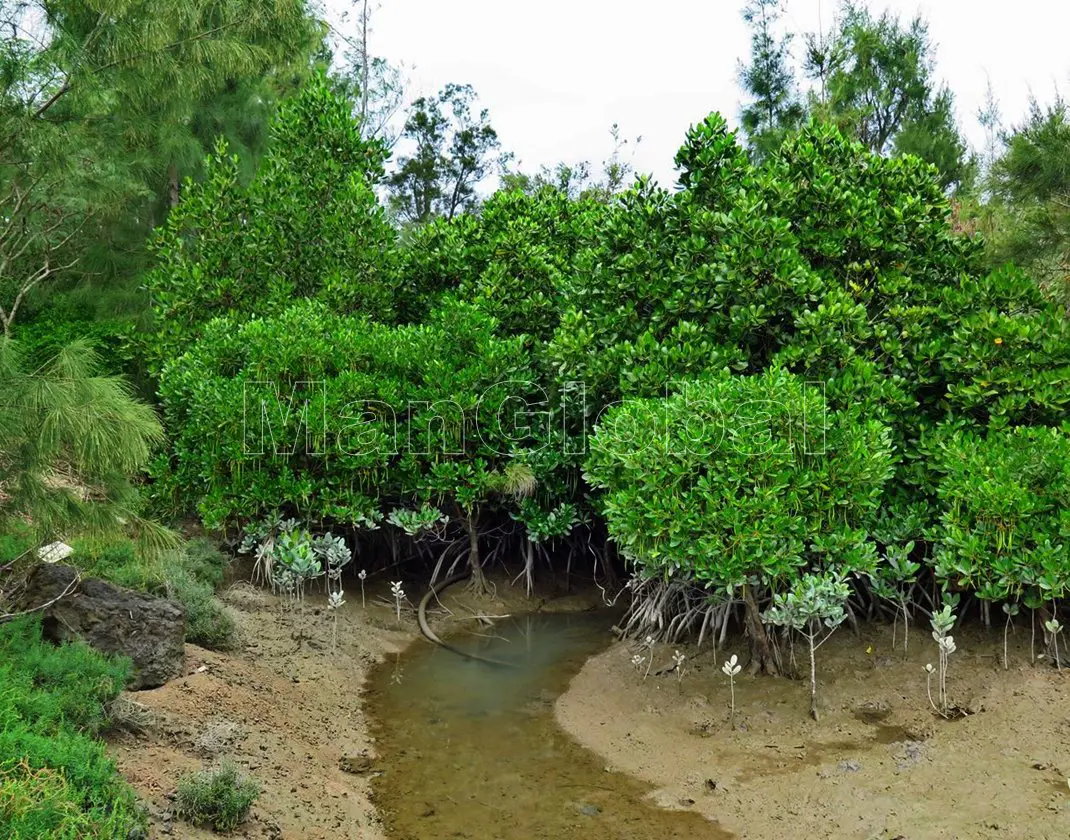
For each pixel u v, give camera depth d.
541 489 11.88
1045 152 12.52
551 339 12.41
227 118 17.11
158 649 7.31
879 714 7.61
